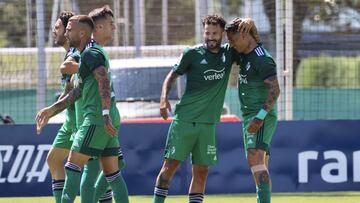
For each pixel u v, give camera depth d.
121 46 50.94
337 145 37.00
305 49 47.97
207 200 36.06
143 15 48.75
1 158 36.44
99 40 27.39
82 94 26.78
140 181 36.97
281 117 40.81
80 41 26.67
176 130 28.08
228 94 47.44
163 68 42.03
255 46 27.70
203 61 27.66
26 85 45.84
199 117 27.88
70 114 28.39
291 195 37.78
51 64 45.59
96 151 26.62
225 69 27.97
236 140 36.88
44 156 36.53
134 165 36.94
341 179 37.06
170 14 60.12
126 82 41.81
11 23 56.22
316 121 36.97
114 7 52.84
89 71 26.36
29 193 36.56
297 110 47.47
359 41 47.22
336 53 47.75
